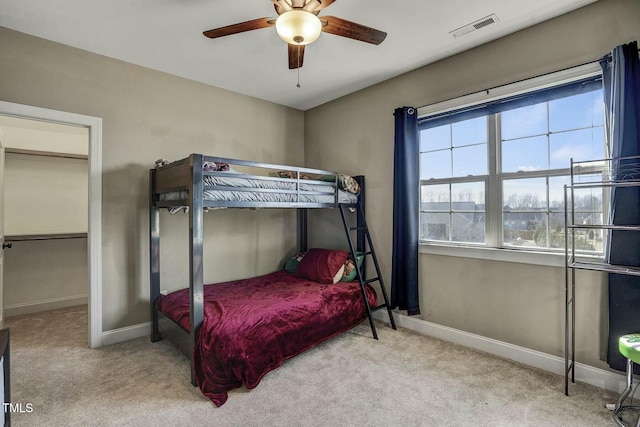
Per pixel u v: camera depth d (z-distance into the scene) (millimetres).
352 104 3723
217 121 3514
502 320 2578
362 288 2996
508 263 2549
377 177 3479
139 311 2982
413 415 1841
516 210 2596
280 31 1735
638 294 1921
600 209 2197
